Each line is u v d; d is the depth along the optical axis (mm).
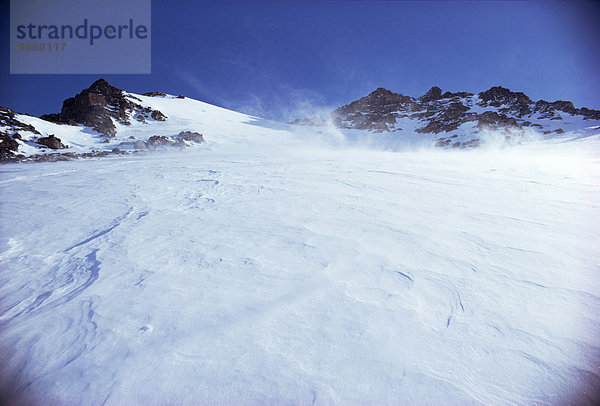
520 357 1979
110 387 1812
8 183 11734
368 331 2246
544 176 10117
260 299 2723
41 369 1986
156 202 7211
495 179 9492
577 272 3150
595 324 2285
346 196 6992
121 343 2193
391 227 4703
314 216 5414
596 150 24297
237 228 4879
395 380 1818
